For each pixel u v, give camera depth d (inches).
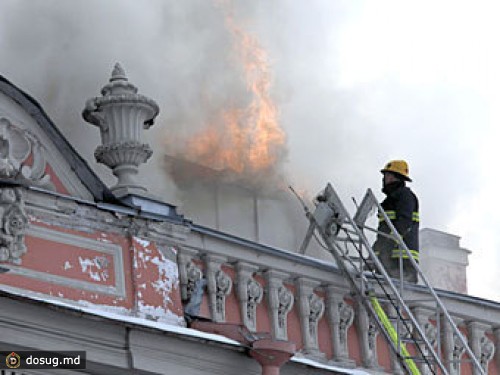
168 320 706.8
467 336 827.4
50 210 684.1
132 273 702.5
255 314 746.8
